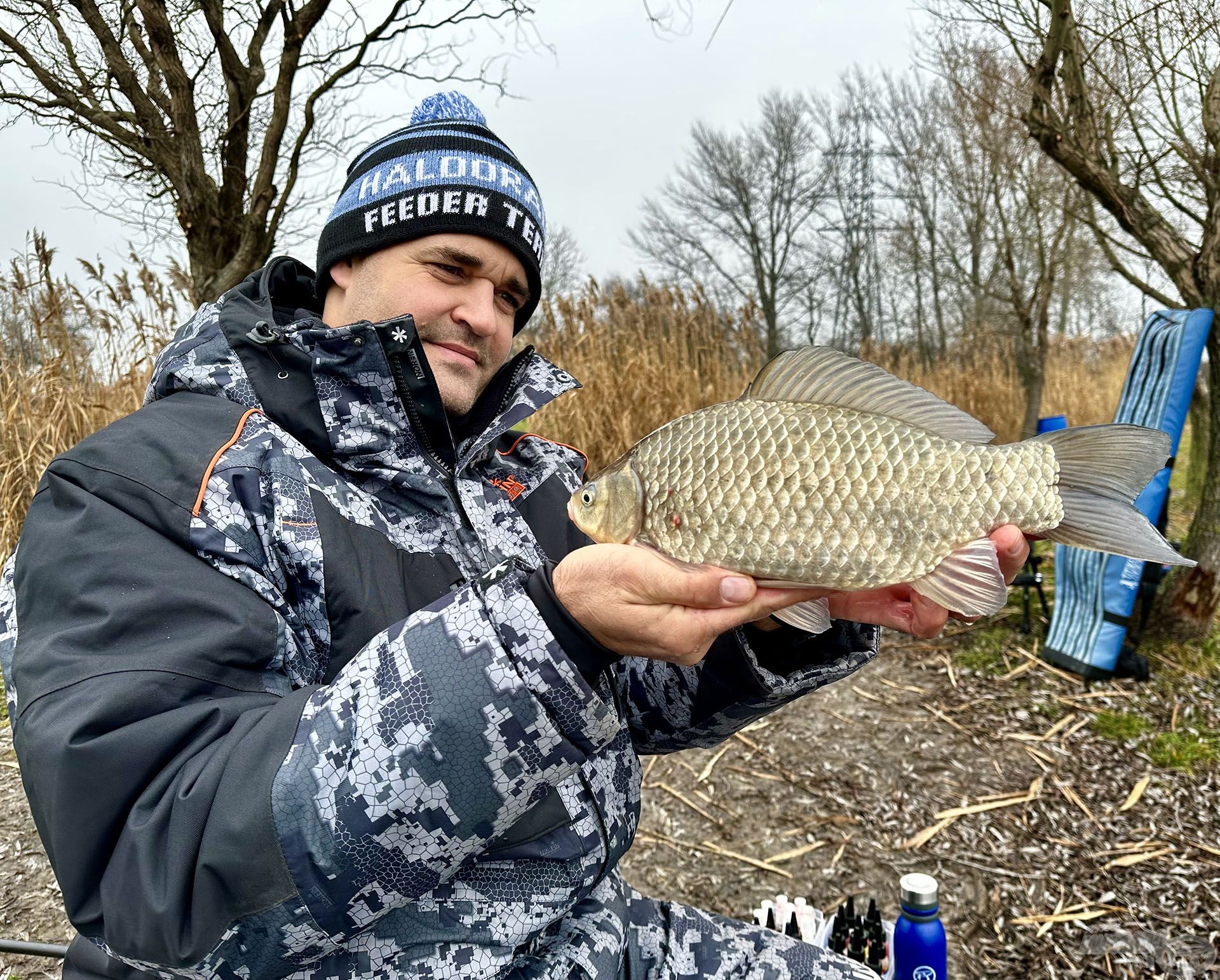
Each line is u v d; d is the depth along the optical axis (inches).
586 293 237.5
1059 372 477.7
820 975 60.5
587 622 40.8
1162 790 135.8
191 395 53.5
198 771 38.5
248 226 153.7
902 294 858.8
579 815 52.2
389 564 51.7
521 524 59.4
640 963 58.0
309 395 53.9
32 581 43.3
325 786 37.7
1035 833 127.6
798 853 124.2
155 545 44.2
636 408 221.8
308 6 145.6
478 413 66.2
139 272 190.7
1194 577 173.3
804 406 50.0
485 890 48.3
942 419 51.4
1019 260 450.9
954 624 199.8
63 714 38.4
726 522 49.7
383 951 44.9
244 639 43.3
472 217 59.9
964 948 106.7
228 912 37.9
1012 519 48.9
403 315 52.2
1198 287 166.4
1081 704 161.5
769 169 864.9
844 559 48.8
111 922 38.3
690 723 62.4
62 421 166.2
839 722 159.2
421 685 39.1
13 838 97.4
